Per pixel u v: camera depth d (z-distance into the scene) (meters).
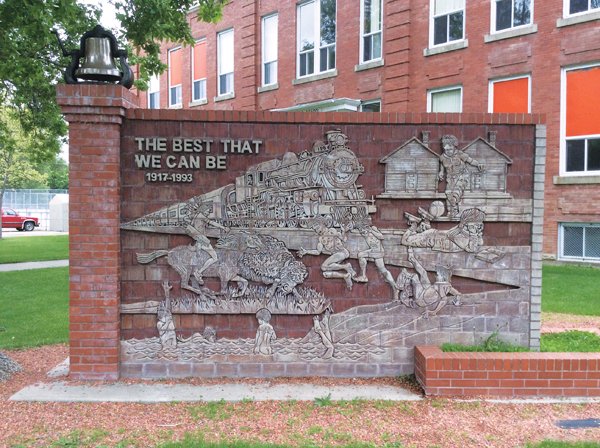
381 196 5.02
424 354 4.75
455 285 5.09
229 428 4.02
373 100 15.76
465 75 13.63
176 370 5.07
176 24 8.78
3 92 12.40
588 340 5.46
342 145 5.02
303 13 17.62
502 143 5.00
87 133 4.80
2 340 6.46
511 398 4.59
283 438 3.85
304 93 17.58
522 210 5.02
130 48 10.44
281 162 5.03
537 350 5.04
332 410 4.36
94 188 4.84
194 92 21.86
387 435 3.91
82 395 4.60
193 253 5.02
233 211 5.03
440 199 5.04
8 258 15.40
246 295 5.07
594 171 11.66
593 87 11.58
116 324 4.93
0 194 23.70
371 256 5.06
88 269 4.88
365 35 15.91
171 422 4.12
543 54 12.22
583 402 4.51
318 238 5.06
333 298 5.11
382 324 5.11
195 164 4.98
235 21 19.52
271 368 5.12
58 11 6.73
